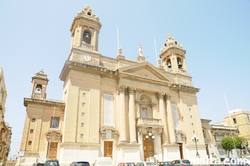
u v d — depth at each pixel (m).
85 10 33.00
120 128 25.98
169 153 27.38
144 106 30.00
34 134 23.98
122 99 27.45
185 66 38.97
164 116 29.80
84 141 23.39
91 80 26.89
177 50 39.38
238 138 38.91
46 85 29.16
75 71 26.23
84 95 25.73
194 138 27.16
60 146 23.47
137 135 26.83
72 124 23.47
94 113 25.27
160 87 31.78
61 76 28.89
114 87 28.67
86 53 28.28
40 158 21.48
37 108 25.25
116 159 24.47
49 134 24.33
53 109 26.02
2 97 29.84
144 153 26.66
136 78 29.69
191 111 34.41
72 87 25.22
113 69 30.12
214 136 41.03
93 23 31.78
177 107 33.47
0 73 24.69
